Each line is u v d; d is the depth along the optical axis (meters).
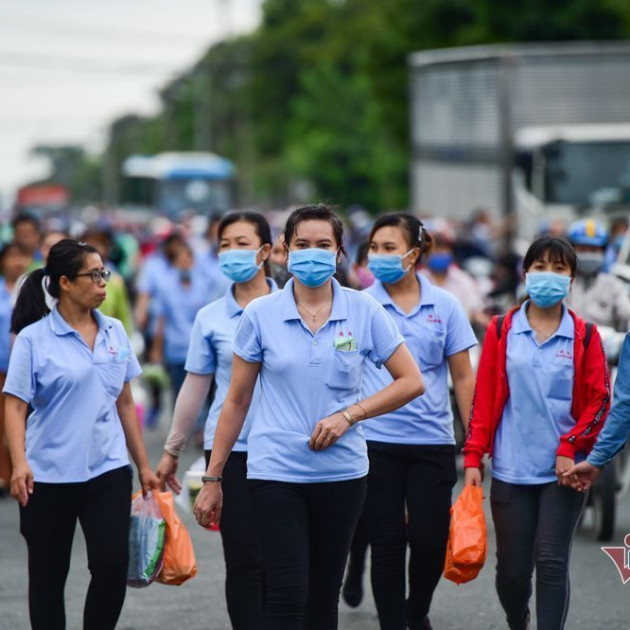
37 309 16.81
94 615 16.41
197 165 153.50
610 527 25.47
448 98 76.56
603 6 112.88
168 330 36.16
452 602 21.58
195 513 15.70
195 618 20.64
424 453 18.16
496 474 17.05
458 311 18.70
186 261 36.19
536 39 115.12
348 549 15.33
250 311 15.22
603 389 16.70
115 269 42.12
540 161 60.47
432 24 126.06
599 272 26.66
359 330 15.17
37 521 16.45
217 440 15.56
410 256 18.61
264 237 18.45
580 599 21.59
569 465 16.59
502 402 17.02
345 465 15.05
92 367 16.56
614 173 60.31
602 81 65.12
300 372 14.97
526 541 16.81
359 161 186.75
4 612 20.91
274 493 14.97
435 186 80.31
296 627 14.88
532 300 17.09
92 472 16.45
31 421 16.69
